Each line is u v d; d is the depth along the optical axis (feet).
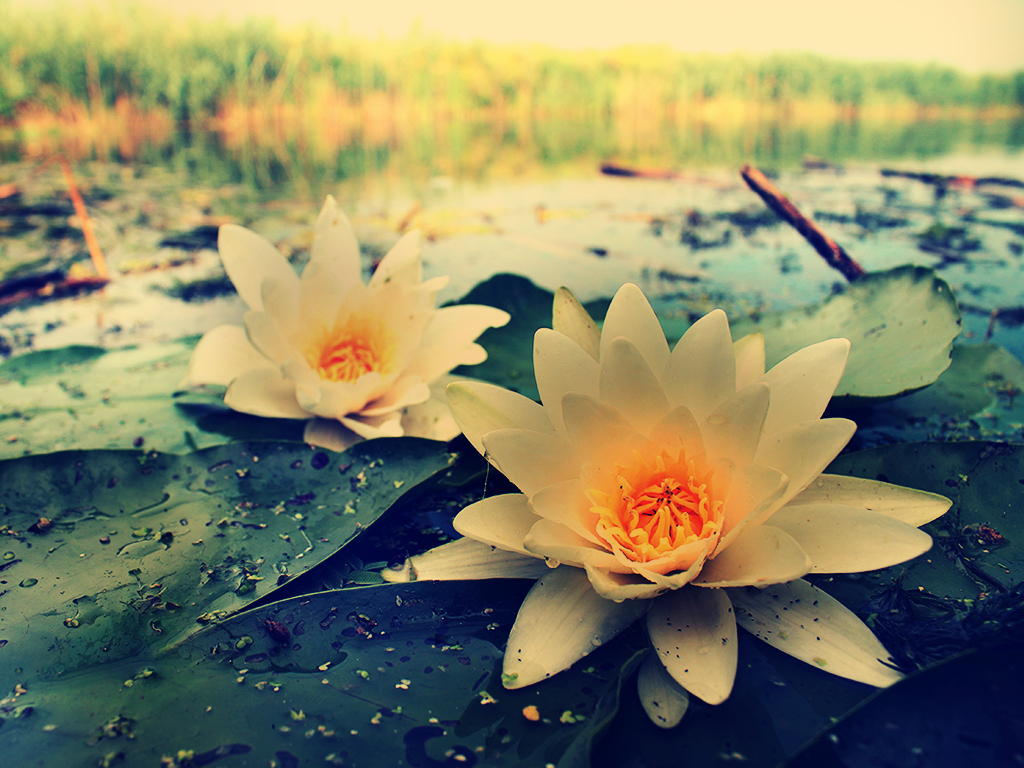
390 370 1.14
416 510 1.02
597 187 3.20
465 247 2.06
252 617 0.85
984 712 0.71
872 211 2.51
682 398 0.88
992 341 1.36
